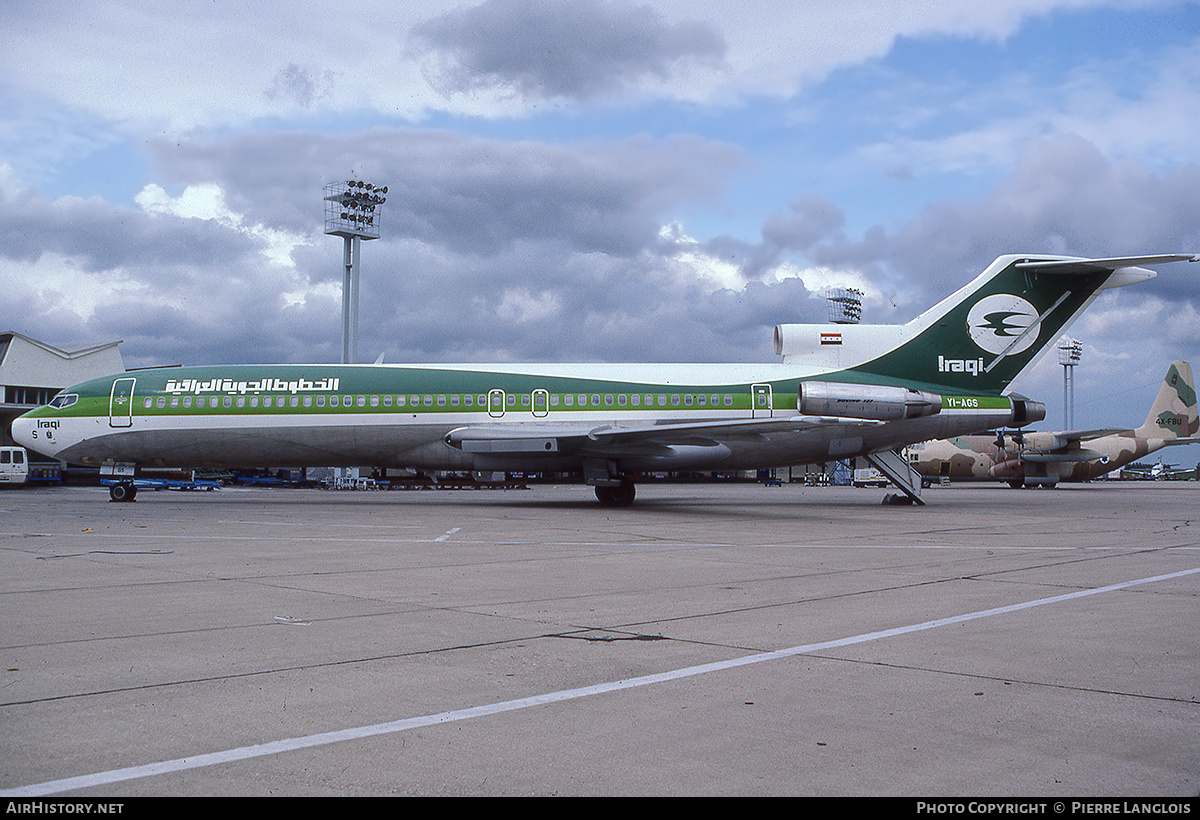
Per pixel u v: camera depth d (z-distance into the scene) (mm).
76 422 30375
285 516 25000
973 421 31578
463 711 5773
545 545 16906
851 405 29562
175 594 10633
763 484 70875
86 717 5590
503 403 30172
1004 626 8781
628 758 4910
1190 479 116750
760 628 8633
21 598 10281
